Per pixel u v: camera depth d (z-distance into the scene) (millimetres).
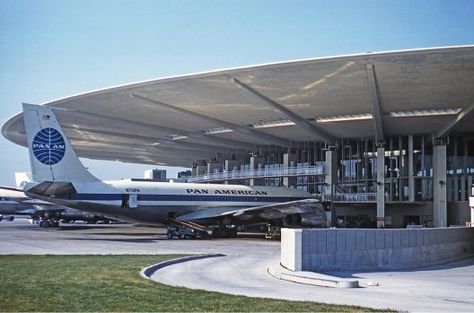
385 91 36875
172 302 11055
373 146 54500
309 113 44438
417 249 22328
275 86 35969
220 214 43250
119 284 13617
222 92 37812
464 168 52188
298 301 11750
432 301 12430
